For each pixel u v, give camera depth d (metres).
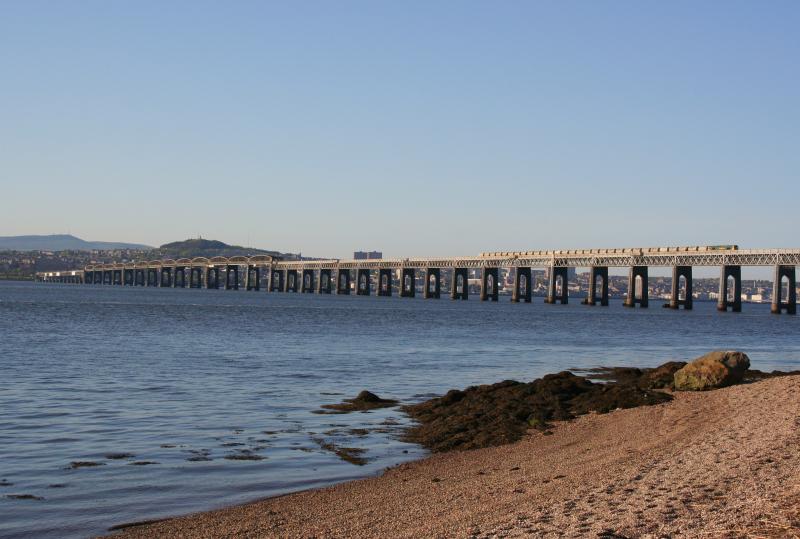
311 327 126.81
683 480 24.33
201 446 34.16
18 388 51.72
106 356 73.50
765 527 18.59
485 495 24.77
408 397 51.06
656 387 50.78
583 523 20.27
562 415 40.16
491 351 89.25
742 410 38.16
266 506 24.83
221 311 180.00
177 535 21.97
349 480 28.33
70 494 26.45
